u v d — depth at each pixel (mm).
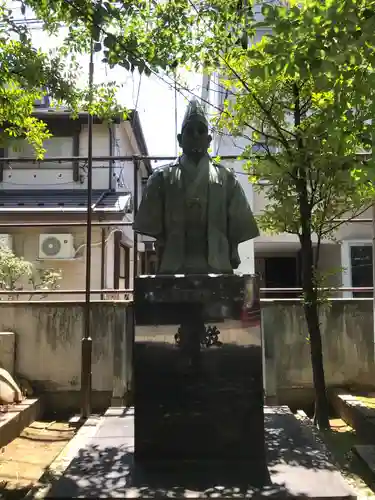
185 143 4480
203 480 3654
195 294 4035
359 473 4273
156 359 4000
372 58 3479
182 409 3961
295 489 3488
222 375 3986
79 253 10234
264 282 13133
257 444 3941
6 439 5633
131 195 11500
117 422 5637
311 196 5770
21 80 5215
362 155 5426
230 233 4473
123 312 7285
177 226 4348
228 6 4375
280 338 7227
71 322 7363
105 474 3816
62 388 7273
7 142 5887
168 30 4535
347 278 10609
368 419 5293
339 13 3225
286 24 3447
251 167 6902
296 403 7191
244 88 5961
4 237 9984
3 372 6820
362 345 7277
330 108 3994
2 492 4219
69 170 11250
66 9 4129
